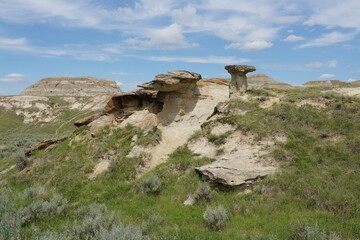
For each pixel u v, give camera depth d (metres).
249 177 14.41
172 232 11.00
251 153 16.31
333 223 10.66
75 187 18.50
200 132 20.61
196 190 14.96
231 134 18.53
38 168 22.34
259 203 13.04
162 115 23.67
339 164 14.17
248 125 18.16
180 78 22.28
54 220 13.00
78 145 24.05
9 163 26.02
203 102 24.09
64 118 127.31
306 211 11.91
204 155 18.38
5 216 9.98
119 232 9.20
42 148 26.73
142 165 19.34
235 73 23.47
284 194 13.13
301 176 13.84
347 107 18.47
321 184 12.92
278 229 10.67
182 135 21.73
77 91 191.88
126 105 26.47
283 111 18.97
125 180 18.34
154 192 16.23
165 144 21.06
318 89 25.78
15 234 9.00
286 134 16.88
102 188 17.91
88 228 10.45
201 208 13.71
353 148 14.93
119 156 20.41
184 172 17.36
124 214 13.91
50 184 19.58
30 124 131.25
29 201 16.44
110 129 24.77
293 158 15.11
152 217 12.73
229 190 14.53
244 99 21.98
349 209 11.23
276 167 14.96
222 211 12.02
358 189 12.12
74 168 20.70
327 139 16.22
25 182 21.22
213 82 26.11
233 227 11.50
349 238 9.51
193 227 11.85
